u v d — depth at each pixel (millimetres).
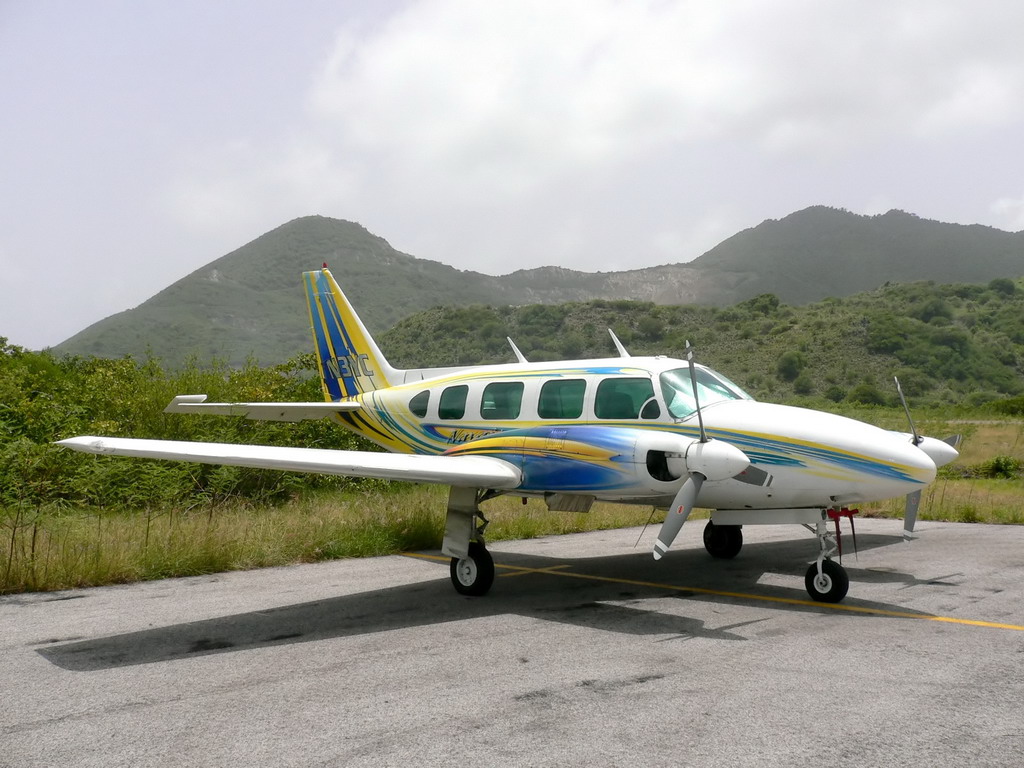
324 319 11648
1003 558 9438
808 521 7277
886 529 12328
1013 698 4457
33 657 5520
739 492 7418
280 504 14281
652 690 4676
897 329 110438
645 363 8031
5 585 7754
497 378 9039
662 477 7012
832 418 7465
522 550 10531
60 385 17578
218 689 4809
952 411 54625
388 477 7199
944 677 4863
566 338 129000
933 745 3791
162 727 4180
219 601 7355
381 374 10984
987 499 15594
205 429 15195
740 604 7184
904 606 6957
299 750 3852
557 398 8367
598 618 6645
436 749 3834
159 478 12391
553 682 4859
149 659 5461
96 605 7188
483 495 8109
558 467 7445
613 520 13047
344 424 10836
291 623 6496
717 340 119438
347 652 5609
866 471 6844
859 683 4758
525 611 6934
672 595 7613
